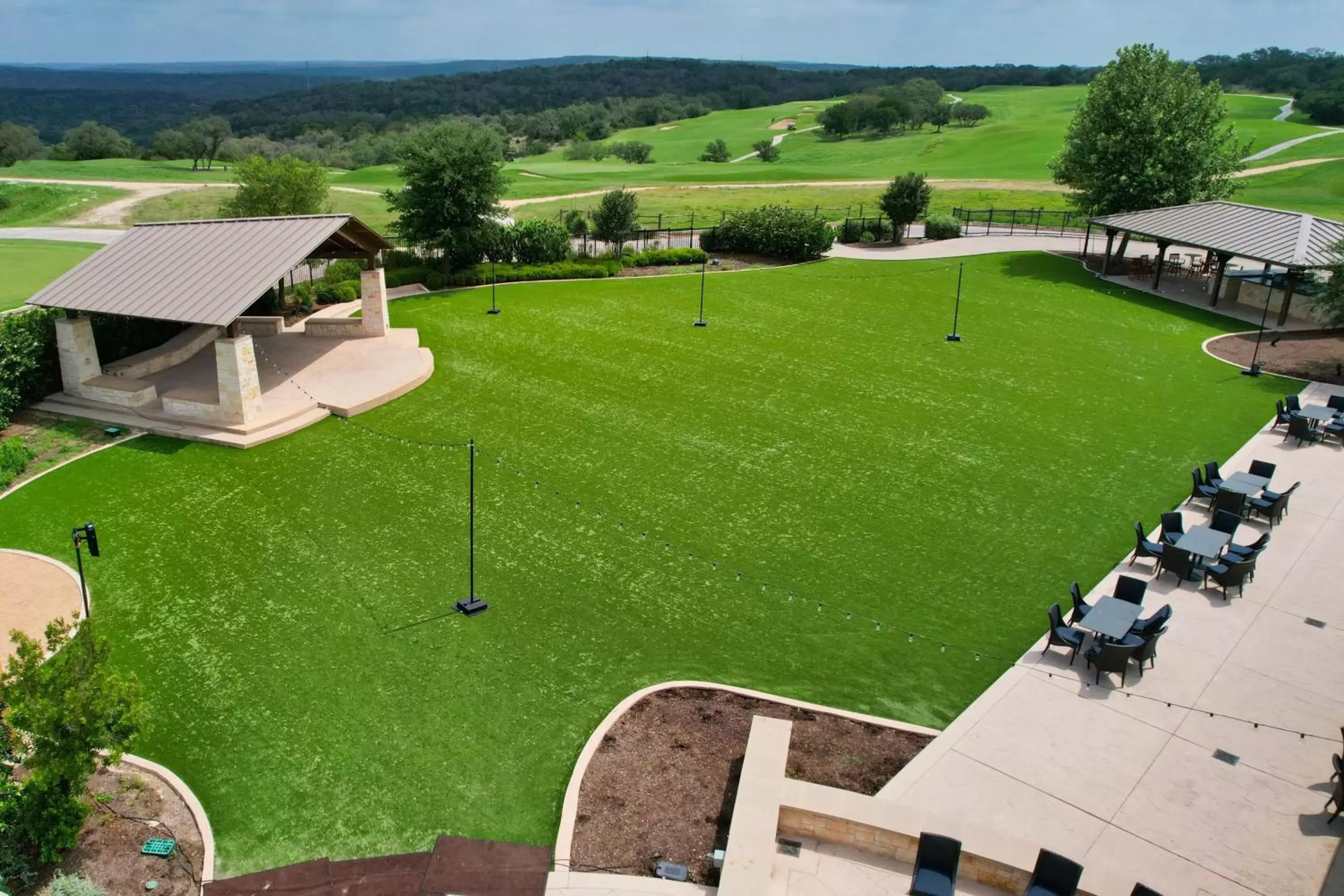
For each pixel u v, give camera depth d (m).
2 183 71.75
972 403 27.17
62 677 11.44
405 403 26.09
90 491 20.86
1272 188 69.88
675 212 62.91
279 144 144.00
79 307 24.25
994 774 12.84
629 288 40.00
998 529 20.00
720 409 26.38
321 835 11.97
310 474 21.81
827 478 22.27
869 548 19.14
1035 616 16.89
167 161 112.69
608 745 13.47
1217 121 45.44
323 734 13.73
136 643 15.73
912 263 45.66
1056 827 11.88
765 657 15.66
